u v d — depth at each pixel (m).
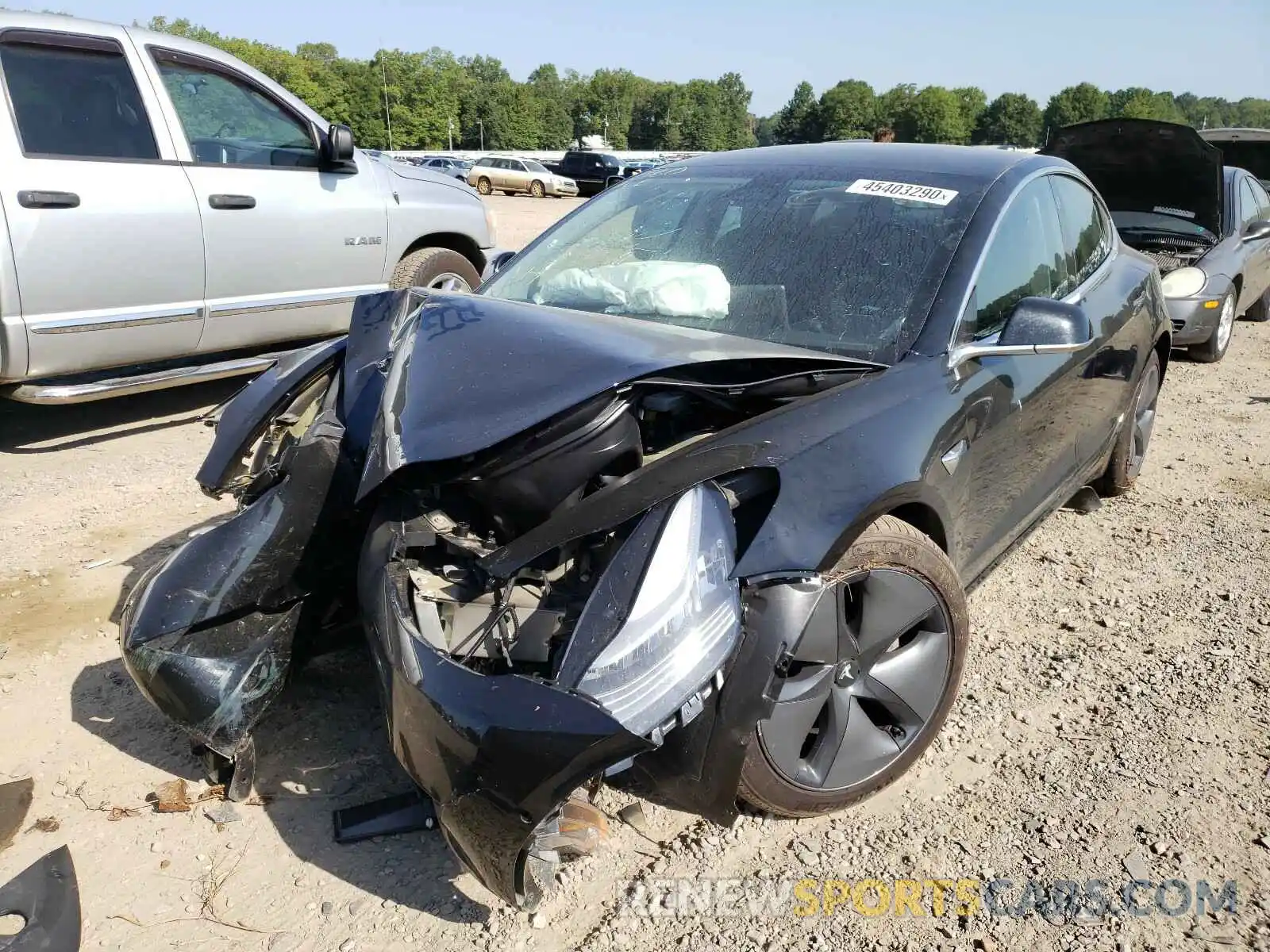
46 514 4.38
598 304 3.06
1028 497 3.34
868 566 2.35
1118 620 3.58
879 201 3.22
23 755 2.74
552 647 2.10
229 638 2.51
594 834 2.22
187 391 6.54
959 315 2.83
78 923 2.12
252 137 5.72
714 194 3.48
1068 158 8.04
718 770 2.07
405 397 2.35
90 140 4.95
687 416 2.57
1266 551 4.19
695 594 1.99
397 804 2.52
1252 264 8.60
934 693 2.60
